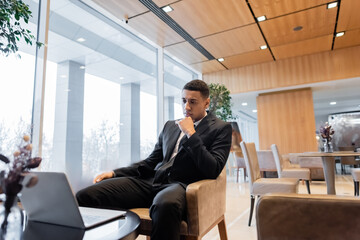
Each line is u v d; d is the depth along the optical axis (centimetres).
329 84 567
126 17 366
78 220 73
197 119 150
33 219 81
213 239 201
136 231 75
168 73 533
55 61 280
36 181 66
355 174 310
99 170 326
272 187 229
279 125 625
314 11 368
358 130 979
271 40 469
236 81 634
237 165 593
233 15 372
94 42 342
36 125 245
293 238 64
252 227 232
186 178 135
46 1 262
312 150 589
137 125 407
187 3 338
